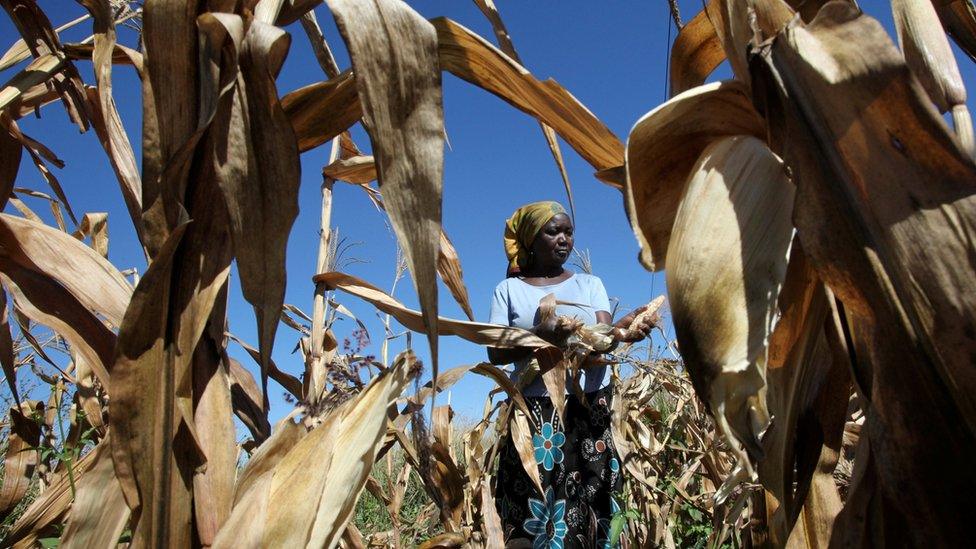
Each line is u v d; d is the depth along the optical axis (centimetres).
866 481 97
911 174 82
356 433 124
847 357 94
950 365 78
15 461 183
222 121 106
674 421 404
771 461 106
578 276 346
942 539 80
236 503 110
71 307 122
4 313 151
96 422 197
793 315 106
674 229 99
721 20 112
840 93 86
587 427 313
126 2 171
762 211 95
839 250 86
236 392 158
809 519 117
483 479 272
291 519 109
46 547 150
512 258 359
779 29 99
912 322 81
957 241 78
